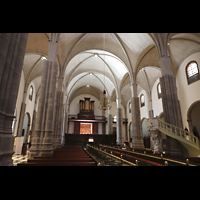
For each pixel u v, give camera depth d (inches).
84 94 1243.2
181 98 591.5
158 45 426.6
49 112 298.4
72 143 917.8
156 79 768.3
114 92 1066.7
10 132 100.3
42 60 662.5
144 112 877.2
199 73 512.7
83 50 608.7
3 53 95.3
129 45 577.9
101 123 1170.0
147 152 412.8
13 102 106.0
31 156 269.1
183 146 343.3
